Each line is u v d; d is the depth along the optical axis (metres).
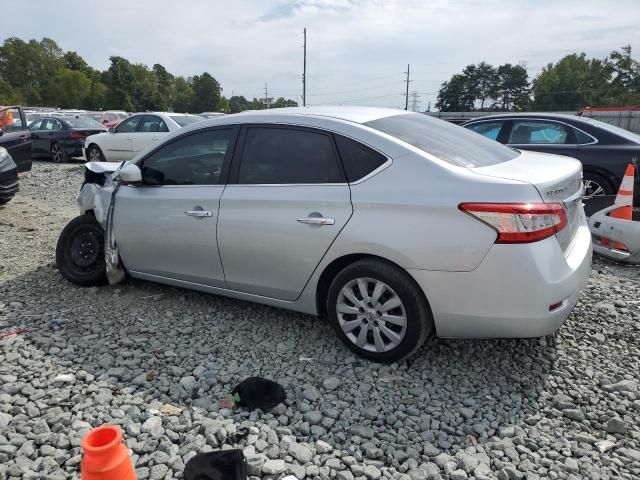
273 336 3.74
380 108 3.94
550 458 2.50
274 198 3.45
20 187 10.87
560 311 2.91
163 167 4.09
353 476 2.38
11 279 4.96
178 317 4.07
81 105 108.88
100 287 4.73
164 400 2.95
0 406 2.87
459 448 2.57
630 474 2.39
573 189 3.24
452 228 2.87
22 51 119.88
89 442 1.94
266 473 2.37
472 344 3.60
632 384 3.08
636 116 40.53
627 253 5.35
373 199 3.09
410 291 3.04
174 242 3.99
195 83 114.56
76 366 3.31
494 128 7.88
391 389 3.06
